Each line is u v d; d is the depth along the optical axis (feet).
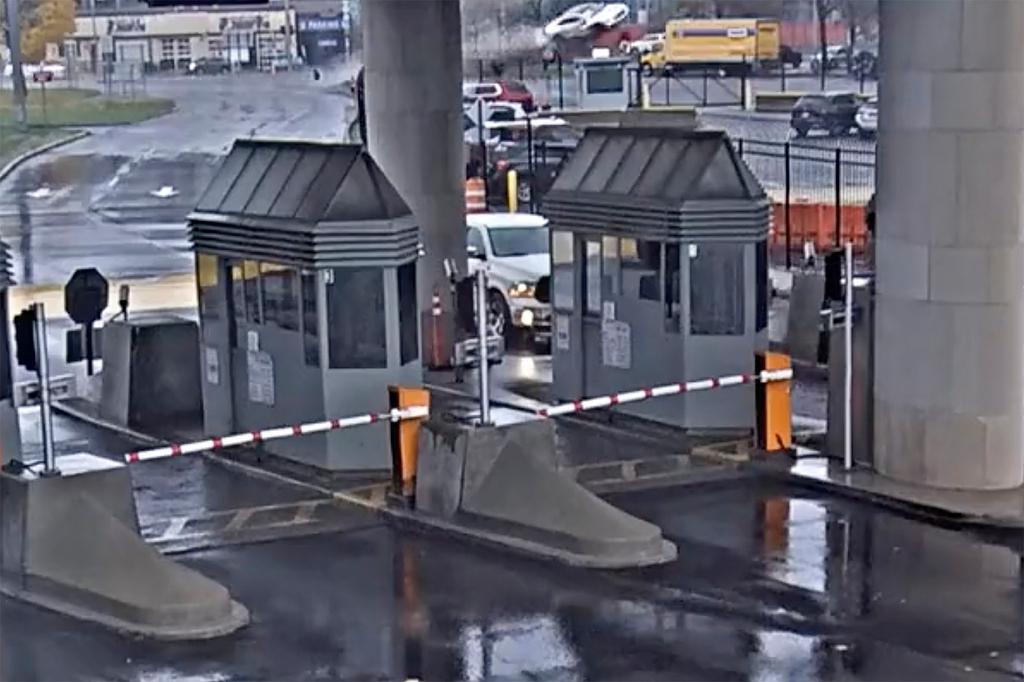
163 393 91.09
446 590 60.64
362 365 76.38
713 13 258.57
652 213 82.89
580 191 87.45
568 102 226.79
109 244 161.79
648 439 83.10
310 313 76.38
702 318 82.94
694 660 53.01
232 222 79.61
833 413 76.95
